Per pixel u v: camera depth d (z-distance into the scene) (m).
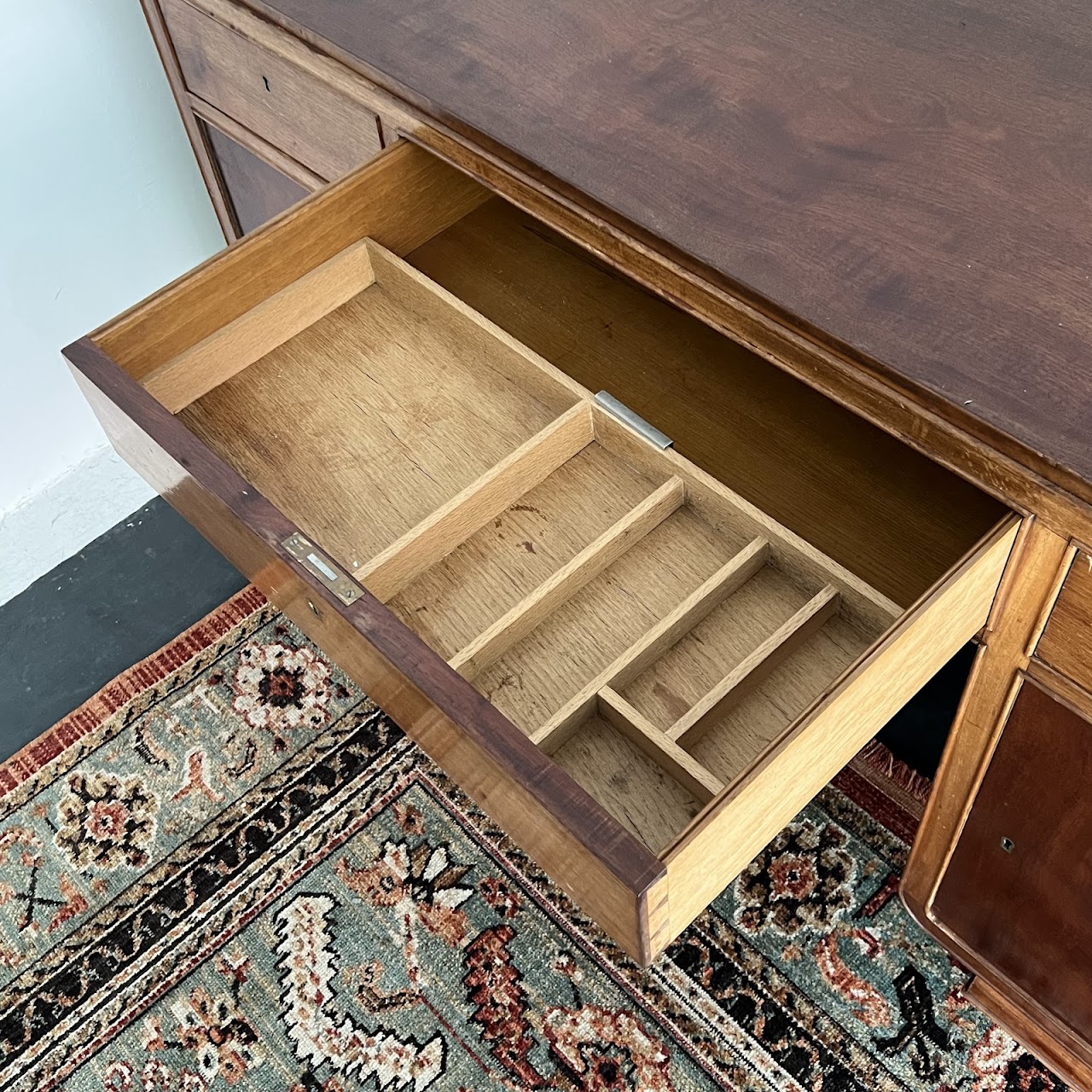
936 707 1.39
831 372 0.82
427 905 1.30
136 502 1.74
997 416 0.74
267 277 1.12
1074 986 1.07
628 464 1.08
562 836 0.74
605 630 0.98
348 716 1.46
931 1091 1.15
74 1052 1.25
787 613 0.98
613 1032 1.21
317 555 0.84
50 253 1.55
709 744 0.92
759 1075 1.17
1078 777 0.90
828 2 1.01
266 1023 1.24
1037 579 0.81
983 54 0.95
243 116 1.33
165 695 1.51
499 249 1.23
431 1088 1.19
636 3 1.04
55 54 1.41
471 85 0.99
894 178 0.87
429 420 1.11
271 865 1.35
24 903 1.36
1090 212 0.84
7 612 1.64
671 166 0.90
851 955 1.23
